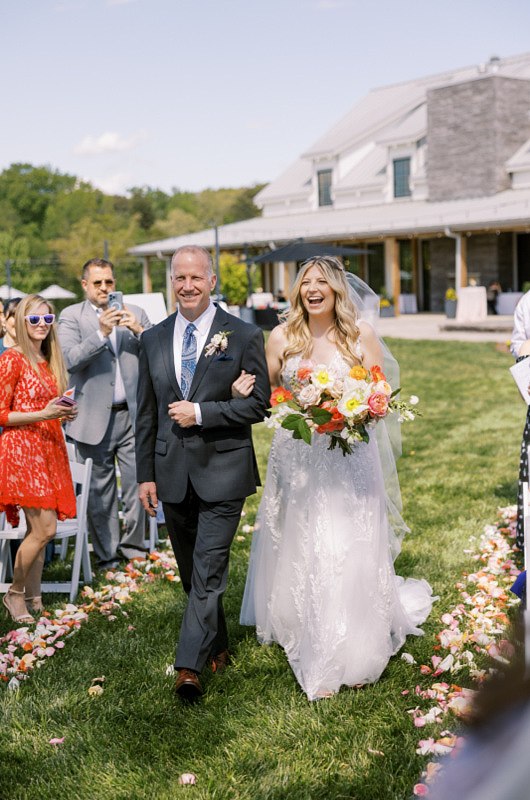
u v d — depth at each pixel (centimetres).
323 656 391
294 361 421
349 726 363
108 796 321
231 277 3734
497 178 3297
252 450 407
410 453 988
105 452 605
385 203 3750
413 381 1623
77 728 373
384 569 409
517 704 89
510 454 959
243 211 10938
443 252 3484
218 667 426
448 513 714
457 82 3359
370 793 315
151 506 410
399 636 438
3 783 332
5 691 409
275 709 383
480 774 87
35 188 10044
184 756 350
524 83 3334
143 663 439
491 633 437
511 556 582
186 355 398
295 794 318
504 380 1581
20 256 7044
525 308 545
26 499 483
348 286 423
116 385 604
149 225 10000
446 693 383
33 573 519
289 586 422
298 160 4472
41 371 500
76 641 473
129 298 730
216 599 389
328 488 401
